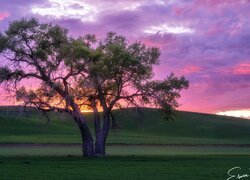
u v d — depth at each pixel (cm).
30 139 9594
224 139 12975
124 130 13650
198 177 2966
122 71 5309
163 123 15400
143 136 12200
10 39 5181
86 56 5162
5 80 5188
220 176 3041
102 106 5462
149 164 3975
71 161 4288
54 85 5122
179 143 9931
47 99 5122
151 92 5438
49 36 5375
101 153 5378
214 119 17550
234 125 16362
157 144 9444
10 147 7656
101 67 5078
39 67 5238
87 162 4153
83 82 5138
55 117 5234
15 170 3288
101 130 5444
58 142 9000
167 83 5472
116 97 5444
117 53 5269
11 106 5131
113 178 2859
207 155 5725
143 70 5306
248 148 8719
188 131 14600
